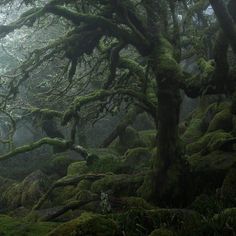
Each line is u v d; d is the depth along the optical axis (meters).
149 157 19.34
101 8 13.67
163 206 13.05
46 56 14.16
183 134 22.17
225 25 10.85
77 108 15.21
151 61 13.31
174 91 12.78
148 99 15.07
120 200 11.88
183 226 8.16
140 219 8.68
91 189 16.11
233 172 12.15
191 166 13.91
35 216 12.86
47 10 13.04
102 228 7.90
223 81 12.27
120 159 19.81
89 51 14.08
